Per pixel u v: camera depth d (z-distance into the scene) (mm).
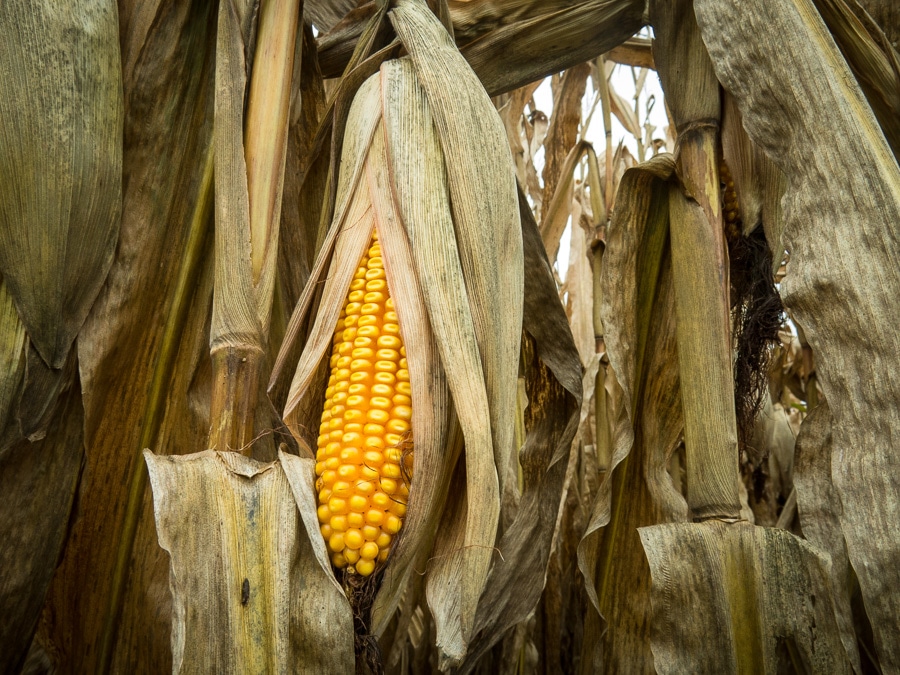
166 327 388
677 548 369
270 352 404
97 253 365
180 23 403
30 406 350
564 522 642
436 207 321
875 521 313
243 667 266
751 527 373
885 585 308
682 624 357
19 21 353
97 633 367
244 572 279
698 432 393
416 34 359
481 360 310
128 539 373
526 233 456
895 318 320
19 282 347
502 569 423
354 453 289
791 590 360
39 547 359
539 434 456
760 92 375
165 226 393
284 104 368
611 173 782
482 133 343
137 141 391
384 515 288
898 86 424
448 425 307
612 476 463
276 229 350
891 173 335
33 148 349
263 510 291
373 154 342
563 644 607
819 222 344
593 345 806
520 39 508
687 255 425
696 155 445
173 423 387
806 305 343
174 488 283
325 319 320
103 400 374
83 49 367
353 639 275
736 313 476
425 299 305
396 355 308
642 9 504
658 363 469
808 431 456
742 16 385
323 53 521
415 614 556
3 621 350
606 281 465
